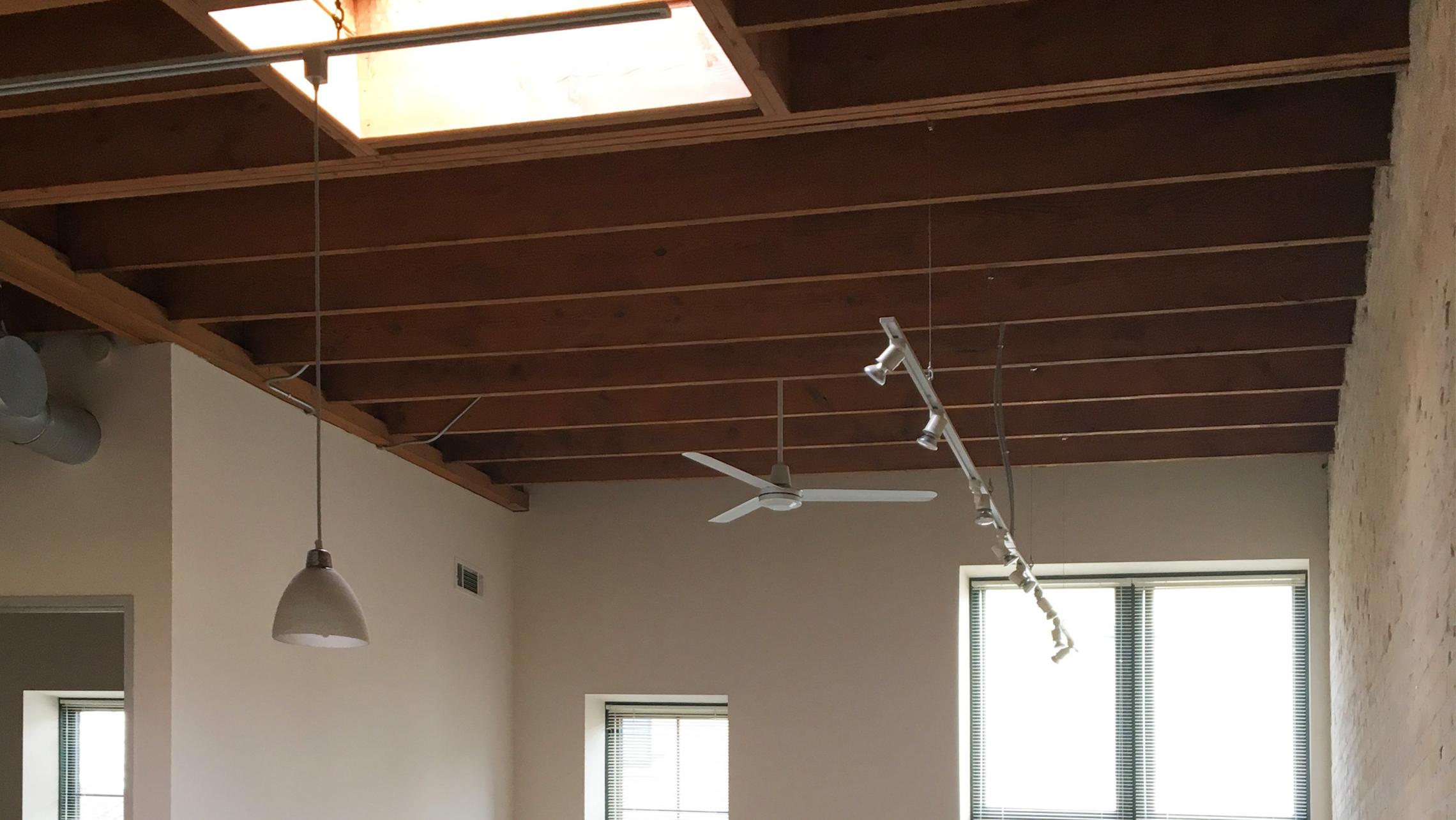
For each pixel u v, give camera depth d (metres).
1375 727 4.48
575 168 4.03
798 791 7.19
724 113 3.30
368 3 3.30
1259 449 6.55
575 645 7.62
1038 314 4.77
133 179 3.60
